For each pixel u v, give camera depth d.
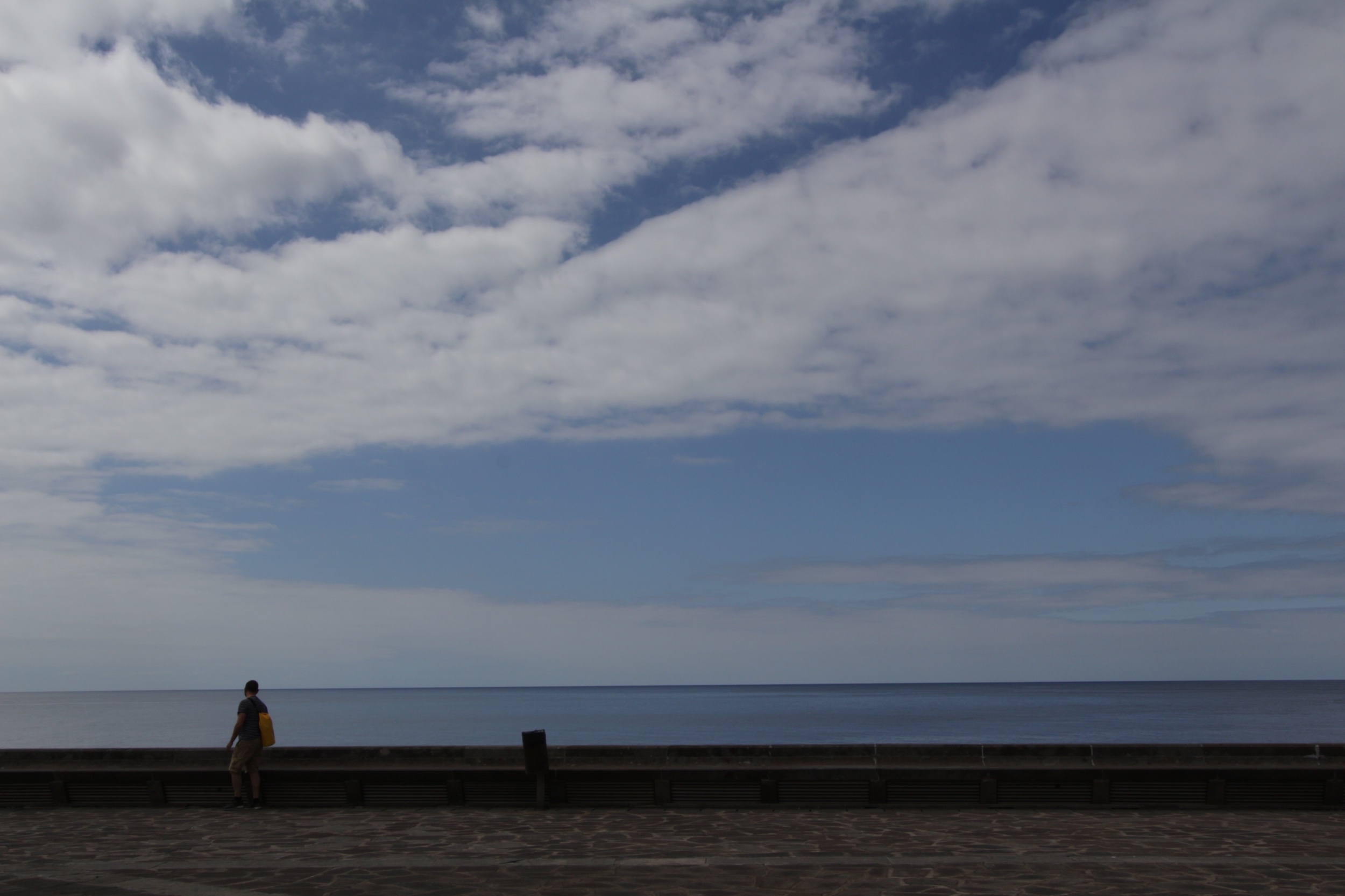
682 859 9.40
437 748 14.10
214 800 13.49
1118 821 11.77
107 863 9.39
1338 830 11.03
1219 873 8.62
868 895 7.81
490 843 10.44
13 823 12.14
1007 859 9.29
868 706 141.75
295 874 8.81
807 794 12.84
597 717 104.62
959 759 13.38
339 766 14.05
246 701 13.38
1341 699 167.62
